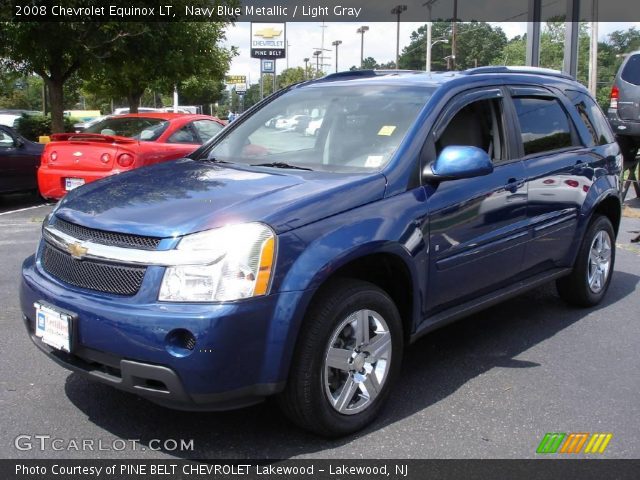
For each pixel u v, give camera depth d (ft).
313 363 10.69
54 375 13.85
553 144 16.79
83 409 12.40
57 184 29.48
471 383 13.84
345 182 11.86
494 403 12.92
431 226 12.67
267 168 13.44
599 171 18.20
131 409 12.45
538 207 15.66
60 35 45.32
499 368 14.65
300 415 10.94
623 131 36.70
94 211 11.34
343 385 11.37
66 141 29.73
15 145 37.01
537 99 16.71
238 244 10.05
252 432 11.68
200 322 9.70
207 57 63.87
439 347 15.90
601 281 19.12
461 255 13.51
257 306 10.02
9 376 13.74
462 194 13.38
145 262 10.14
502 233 14.56
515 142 15.38
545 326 17.46
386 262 12.22
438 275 13.04
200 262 9.96
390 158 12.71
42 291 11.21
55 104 51.42
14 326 16.67
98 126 33.12
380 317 11.83
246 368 10.08
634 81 36.37
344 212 11.35
